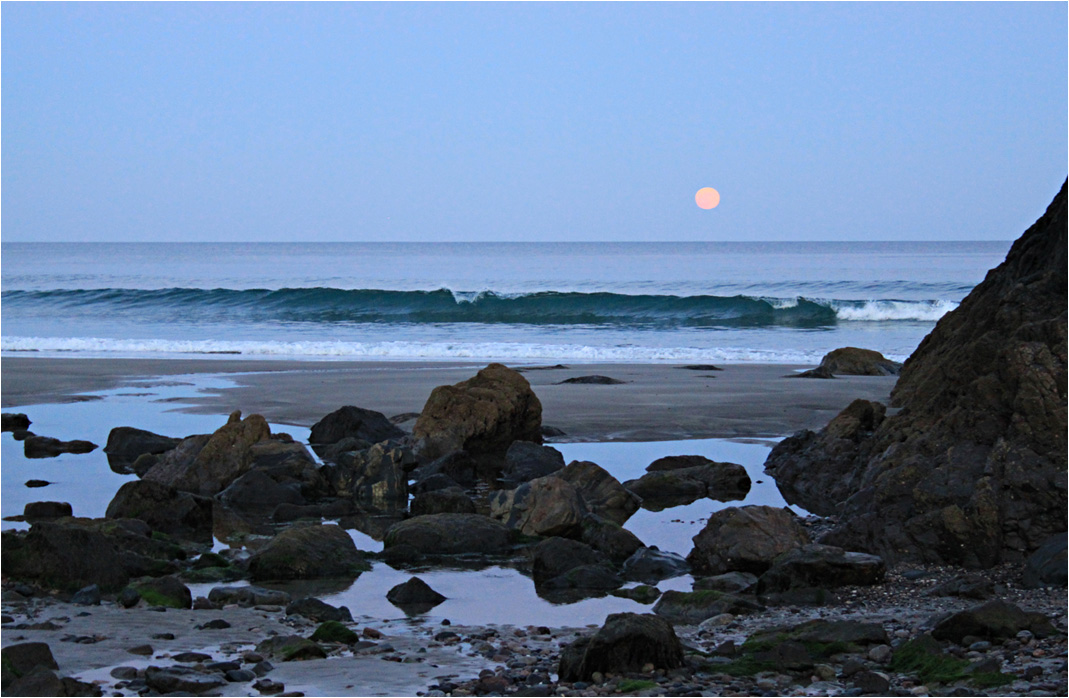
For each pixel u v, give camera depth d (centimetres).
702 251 15188
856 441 1365
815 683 560
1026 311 1080
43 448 1542
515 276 7456
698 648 662
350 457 1361
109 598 823
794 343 3588
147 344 3331
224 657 638
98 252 14612
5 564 854
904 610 754
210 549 1026
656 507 1231
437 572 938
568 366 2653
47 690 535
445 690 563
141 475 1379
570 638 705
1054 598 762
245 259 11119
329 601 831
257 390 2136
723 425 1730
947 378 1127
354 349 3225
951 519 903
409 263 9962
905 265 8888
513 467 1416
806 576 844
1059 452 910
